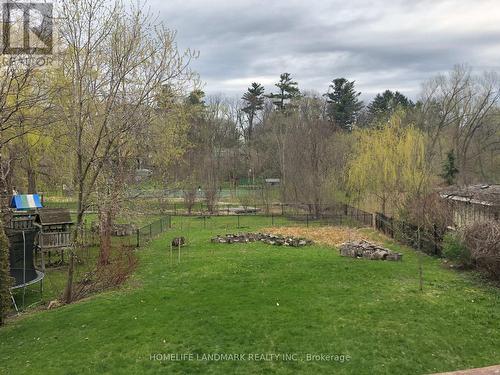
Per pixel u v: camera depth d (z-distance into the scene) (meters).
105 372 9.96
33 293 17.98
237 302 14.38
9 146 26.23
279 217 43.78
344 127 81.75
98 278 17.52
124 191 21.48
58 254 25.25
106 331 12.30
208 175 52.88
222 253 23.97
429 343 11.20
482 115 56.97
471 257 18.20
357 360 10.33
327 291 15.49
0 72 19.55
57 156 29.44
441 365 10.16
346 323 12.42
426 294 15.05
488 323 12.50
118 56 15.77
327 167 45.00
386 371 9.85
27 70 16.50
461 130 58.88
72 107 16.16
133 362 10.39
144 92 17.19
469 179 51.19
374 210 39.53
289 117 62.19
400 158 35.06
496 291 15.46
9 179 29.25
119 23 16.06
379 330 11.93
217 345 11.20
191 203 46.84
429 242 22.97
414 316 12.95
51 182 35.72
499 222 18.27
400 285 16.25
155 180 30.05
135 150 22.66
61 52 16.41
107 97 16.56
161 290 16.12
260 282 16.88
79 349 11.19
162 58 16.77
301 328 12.12
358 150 41.19
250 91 92.75
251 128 92.62
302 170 46.09
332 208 42.97
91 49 15.30
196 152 58.22
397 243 26.98
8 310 14.16
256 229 35.41
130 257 19.41
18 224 23.14
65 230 23.94
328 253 23.47
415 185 31.94
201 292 15.70
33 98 17.38
